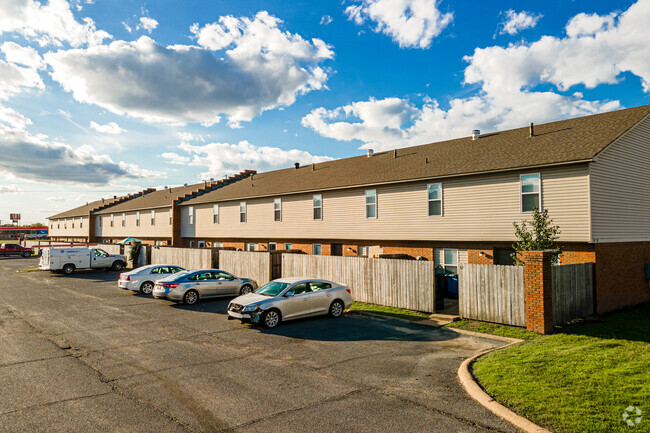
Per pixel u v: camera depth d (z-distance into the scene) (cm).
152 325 1373
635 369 803
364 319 1456
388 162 2623
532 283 1210
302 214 2847
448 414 666
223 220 3631
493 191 1870
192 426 626
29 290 2233
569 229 1617
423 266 1557
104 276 2964
